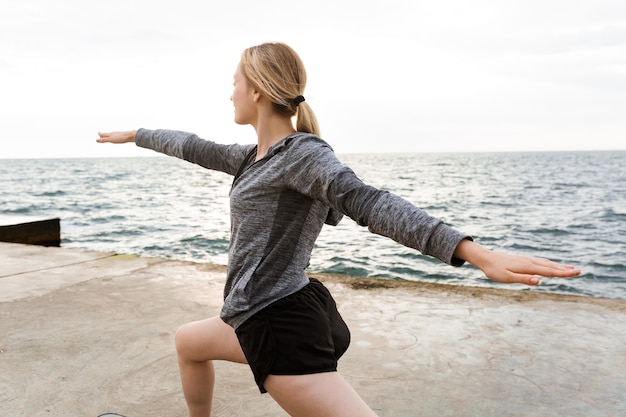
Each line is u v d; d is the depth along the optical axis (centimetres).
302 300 153
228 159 193
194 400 193
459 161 16275
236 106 167
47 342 345
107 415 250
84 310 408
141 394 278
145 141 215
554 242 1788
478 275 1211
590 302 419
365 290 456
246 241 156
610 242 1777
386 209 132
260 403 270
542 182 5472
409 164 13162
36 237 991
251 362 153
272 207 152
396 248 1513
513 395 273
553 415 254
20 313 402
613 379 289
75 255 608
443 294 443
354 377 293
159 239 1741
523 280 117
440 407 262
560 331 358
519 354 322
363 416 146
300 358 148
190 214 2525
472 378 292
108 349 334
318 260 1358
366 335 353
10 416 257
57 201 3353
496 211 2748
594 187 4697
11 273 523
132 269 538
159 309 411
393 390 279
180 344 183
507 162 14912
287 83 154
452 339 346
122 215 2488
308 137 149
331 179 139
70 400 272
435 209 2855
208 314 400
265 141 162
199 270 532
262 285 153
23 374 300
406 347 333
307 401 148
